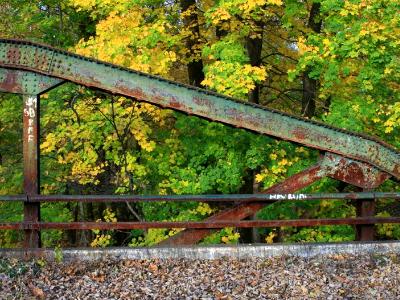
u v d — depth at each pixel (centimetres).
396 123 1015
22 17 1513
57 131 1102
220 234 1091
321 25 1401
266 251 851
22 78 812
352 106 1057
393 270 822
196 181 1021
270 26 1409
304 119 871
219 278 771
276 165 986
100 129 1092
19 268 766
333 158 895
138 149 1230
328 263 839
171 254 830
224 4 1047
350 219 892
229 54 1046
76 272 774
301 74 1348
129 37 1066
